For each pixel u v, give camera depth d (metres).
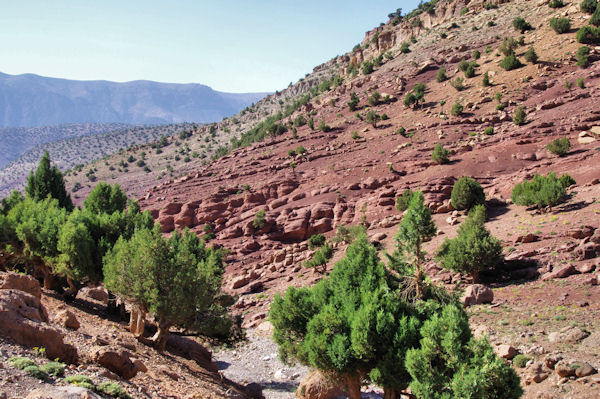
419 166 68.19
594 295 26.31
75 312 25.70
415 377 14.21
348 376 17.16
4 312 12.57
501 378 13.13
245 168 90.44
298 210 68.06
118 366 13.89
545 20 98.69
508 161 61.50
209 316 26.89
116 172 169.50
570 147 58.44
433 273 36.25
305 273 49.94
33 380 10.08
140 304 24.44
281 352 19.95
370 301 17.36
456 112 79.75
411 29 140.50
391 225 55.06
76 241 30.61
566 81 75.44
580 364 17.84
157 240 24.08
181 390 15.66
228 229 71.19
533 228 37.84
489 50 98.06
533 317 25.38
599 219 34.78
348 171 75.06
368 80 115.31
